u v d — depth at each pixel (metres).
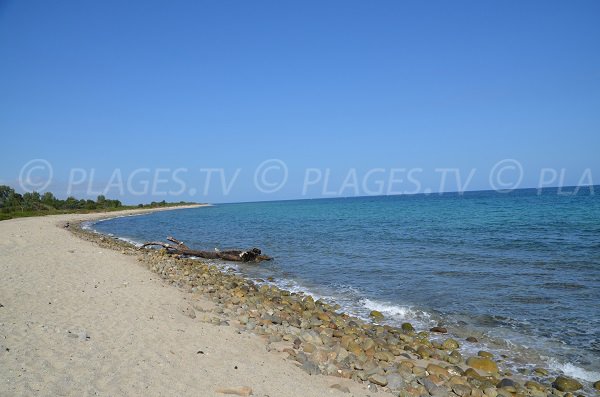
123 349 7.05
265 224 49.62
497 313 12.05
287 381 6.55
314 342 9.03
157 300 11.16
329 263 21.12
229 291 14.09
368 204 109.00
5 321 8.05
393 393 6.81
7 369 5.71
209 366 6.76
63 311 9.29
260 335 9.12
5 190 90.00
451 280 16.08
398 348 9.45
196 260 23.39
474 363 8.50
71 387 5.39
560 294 13.55
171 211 115.31
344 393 6.43
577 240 24.27
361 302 13.81
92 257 18.80
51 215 77.00
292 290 15.82
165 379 5.99
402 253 22.80
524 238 26.11
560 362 8.74
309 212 78.25
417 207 75.75
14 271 13.95
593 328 10.55
